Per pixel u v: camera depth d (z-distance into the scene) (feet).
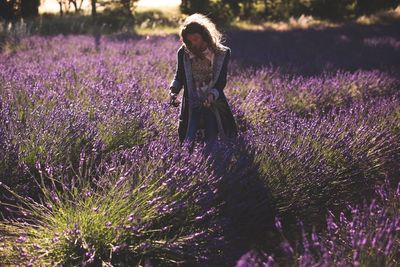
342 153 13.11
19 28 59.47
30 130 13.14
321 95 23.52
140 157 11.33
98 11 112.78
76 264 8.85
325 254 6.93
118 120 14.90
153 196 9.64
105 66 28.45
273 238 11.01
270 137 12.94
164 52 37.91
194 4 98.68
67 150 12.62
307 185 11.84
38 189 11.91
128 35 62.90
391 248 7.41
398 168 14.67
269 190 11.30
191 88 13.25
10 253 9.04
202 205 9.95
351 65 36.11
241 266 6.35
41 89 17.78
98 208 9.29
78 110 15.52
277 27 90.27
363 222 8.29
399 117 16.79
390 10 99.04
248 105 18.44
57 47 41.86
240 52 43.32
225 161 11.46
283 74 30.71
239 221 10.96
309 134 13.55
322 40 57.88
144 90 20.68
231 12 101.76
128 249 8.95
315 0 104.68
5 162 11.52
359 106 18.37
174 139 14.87
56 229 9.21
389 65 35.99
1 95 17.10
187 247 9.25
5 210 11.08
